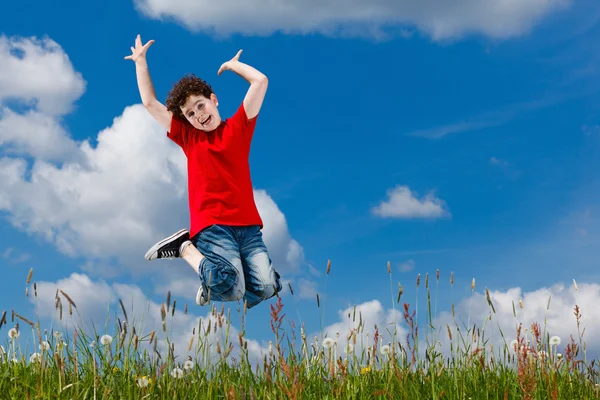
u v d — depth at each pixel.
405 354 3.71
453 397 3.33
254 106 4.48
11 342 3.56
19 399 3.02
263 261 4.41
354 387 3.30
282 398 3.07
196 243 4.44
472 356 3.60
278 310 3.29
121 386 3.23
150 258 4.33
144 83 4.77
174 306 3.33
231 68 4.62
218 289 4.21
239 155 4.46
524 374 3.02
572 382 3.65
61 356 3.27
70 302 3.21
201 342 3.38
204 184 4.41
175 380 3.23
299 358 3.70
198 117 4.45
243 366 3.48
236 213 4.38
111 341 3.29
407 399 3.22
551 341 3.81
